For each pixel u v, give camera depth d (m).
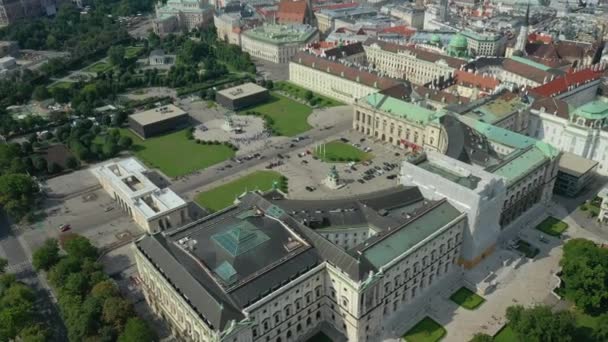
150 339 169.62
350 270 170.12
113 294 186.62
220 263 172.50
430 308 195.00
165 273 174.25
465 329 185.00
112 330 174.00
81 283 191.75
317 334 185.62
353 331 176.88
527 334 168.00
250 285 164.75
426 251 191.25
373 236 186.75
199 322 156.38
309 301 179.50
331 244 181.62
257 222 193.62
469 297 199.88
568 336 166.12
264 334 168.00
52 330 187.00
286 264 173.62
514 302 196.88
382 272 171.25
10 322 174.25
